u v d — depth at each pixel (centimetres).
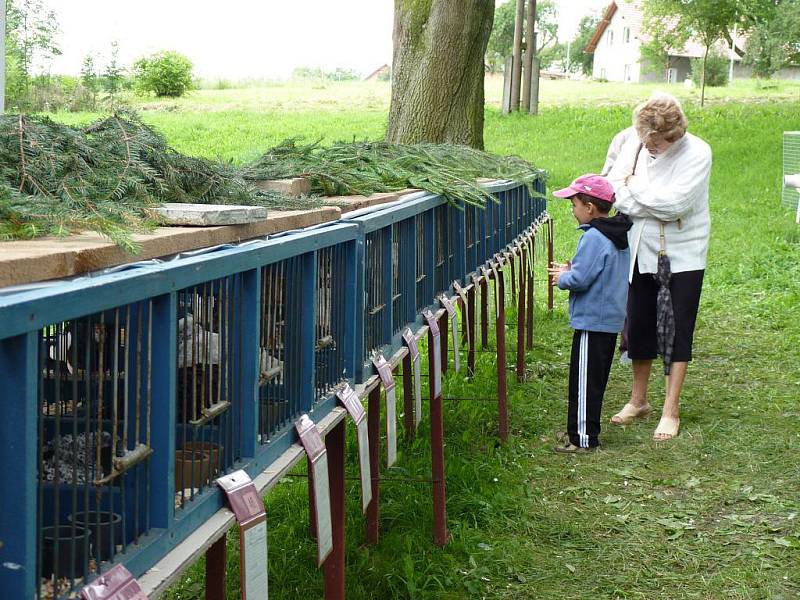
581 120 2934
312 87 4738
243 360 213
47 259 166
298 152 474
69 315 138
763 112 3108
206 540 182
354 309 300
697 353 826
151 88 3931
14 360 130
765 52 5150
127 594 153
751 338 877
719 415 648
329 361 288
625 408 642
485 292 730
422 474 509
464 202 490
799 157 1767
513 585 399
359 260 304
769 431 609
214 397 213
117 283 151
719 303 1023
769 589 393
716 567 416
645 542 443
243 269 202
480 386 694
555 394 716
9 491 131
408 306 393
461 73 1085
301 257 255
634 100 3741
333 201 362
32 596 133
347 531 436
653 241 596
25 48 2002
